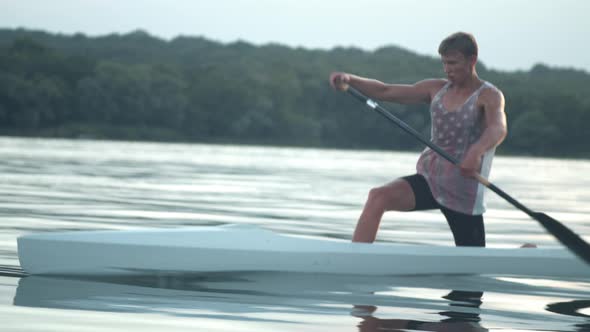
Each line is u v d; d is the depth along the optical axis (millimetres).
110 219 21094
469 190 13617
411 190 13578
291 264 12898
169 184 37688
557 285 12641
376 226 13461
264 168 64000
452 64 13469
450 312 10180
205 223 20922
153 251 12391
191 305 10102
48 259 12000
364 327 9094
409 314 9969
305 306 10297
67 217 21234
